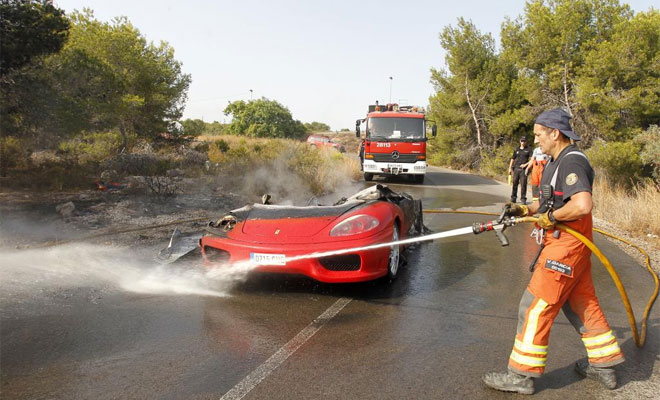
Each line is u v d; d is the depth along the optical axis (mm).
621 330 3975
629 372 3213
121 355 3281
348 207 4871
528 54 20812
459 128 26969
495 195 14094
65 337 3551
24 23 9594
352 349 3467
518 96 24156
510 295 4812
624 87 17641
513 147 22703
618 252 7016
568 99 19125
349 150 52688
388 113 17266
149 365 3146
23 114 10336
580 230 2830
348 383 2967
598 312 3025
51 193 9734
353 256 4441
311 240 4391
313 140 36500
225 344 3502
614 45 17281
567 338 3760
